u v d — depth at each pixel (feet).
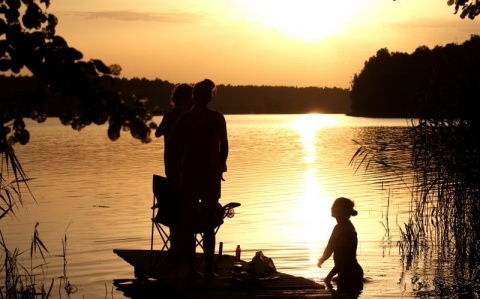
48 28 13.01
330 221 50.37
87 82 12.59
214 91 27.30
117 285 31.19
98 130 300.61
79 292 29.91
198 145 26.35
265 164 109.60
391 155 122.52
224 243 41.22
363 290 29.48
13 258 33.04
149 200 63.36
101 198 65.10
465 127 39.11
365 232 44.45
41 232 46.06
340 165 106.42
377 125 323.57
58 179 84.64
